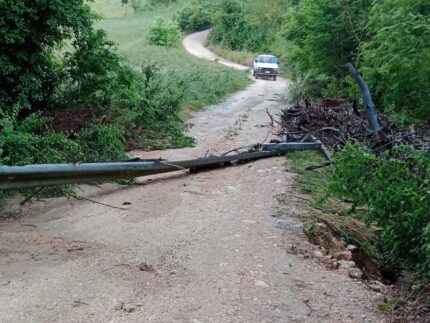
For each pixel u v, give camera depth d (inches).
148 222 266.4
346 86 824.3
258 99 1005.2
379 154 339.3
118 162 319.6
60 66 493.0
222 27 2283.5
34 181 273.0
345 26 839.1
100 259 215.2
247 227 259.8
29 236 243.6
